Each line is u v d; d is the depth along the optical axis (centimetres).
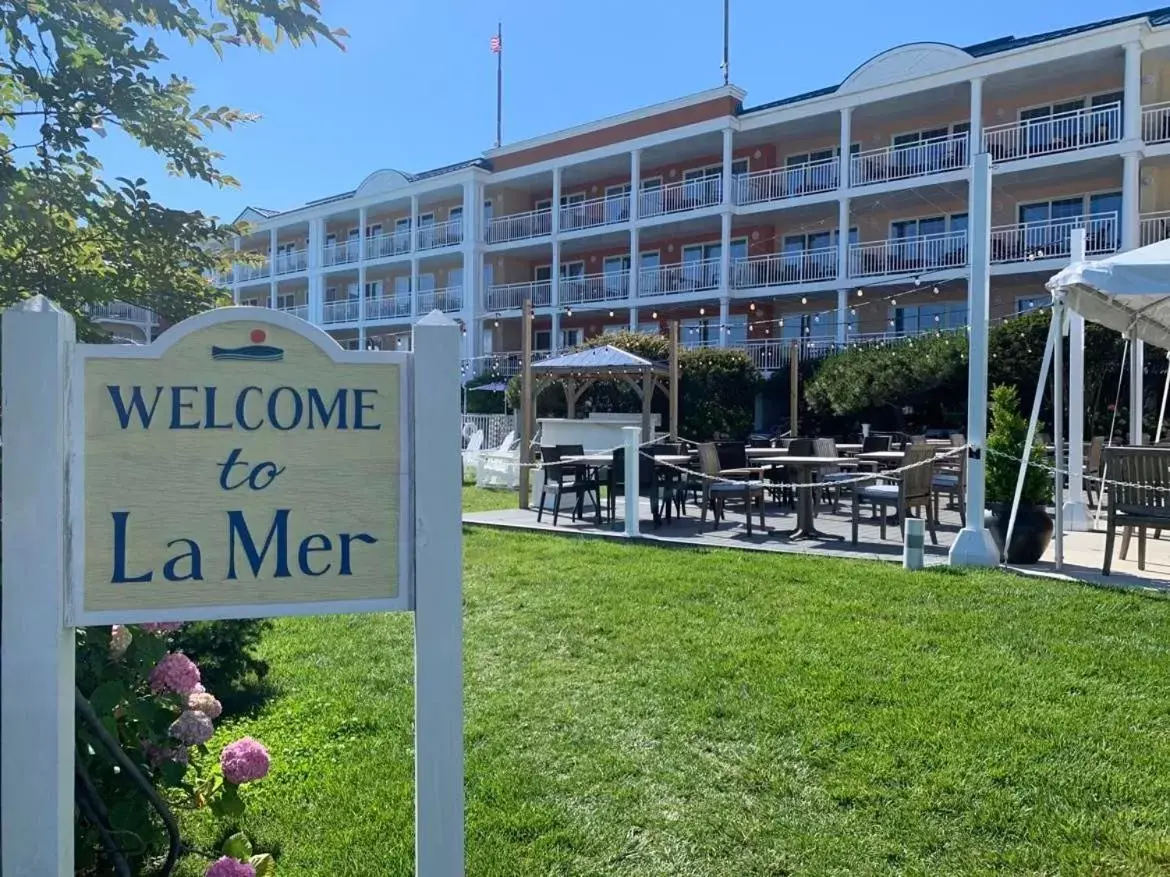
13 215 235
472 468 1722
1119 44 1833
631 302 2622
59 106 246
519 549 795
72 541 191
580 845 274
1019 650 446
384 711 395
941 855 264
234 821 294
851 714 367
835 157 2402
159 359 199
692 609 545
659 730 359
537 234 2962
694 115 2533
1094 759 321
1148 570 636
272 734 372
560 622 527
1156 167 1952
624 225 2666
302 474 207
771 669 425
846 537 850
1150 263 583
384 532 211
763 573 644
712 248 2706
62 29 233
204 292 301
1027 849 265
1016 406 703
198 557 200
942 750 330
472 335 3019
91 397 195
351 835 285
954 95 2152
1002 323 1736
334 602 208
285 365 206
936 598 554
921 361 1809
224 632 407
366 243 3409
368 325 3347
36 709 181
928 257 2150
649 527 941
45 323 186
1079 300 714
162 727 243
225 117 286
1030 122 2000
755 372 2172
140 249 277
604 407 2005
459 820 211
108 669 245
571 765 330
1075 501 902
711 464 932
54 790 181
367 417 211
